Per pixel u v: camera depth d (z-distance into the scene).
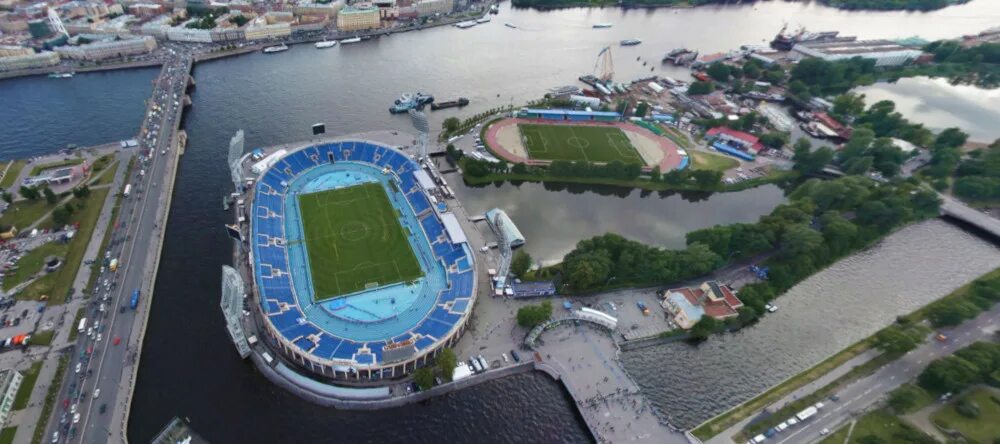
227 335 155.50
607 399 141.50
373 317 160.88
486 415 138.75
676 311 168.38
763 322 173.00
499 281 171.00
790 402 143.75
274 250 181.62
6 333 146.38
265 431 130.38
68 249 179.00
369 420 134.88
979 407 142.62
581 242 185.00
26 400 129.12
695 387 149.62
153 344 150.88
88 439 122.25
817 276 193.75
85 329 150.12
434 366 147.62
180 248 187.25
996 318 174.50
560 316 166.25
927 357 158.88
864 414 140.75
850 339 168.38
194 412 133.50
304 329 150.88
